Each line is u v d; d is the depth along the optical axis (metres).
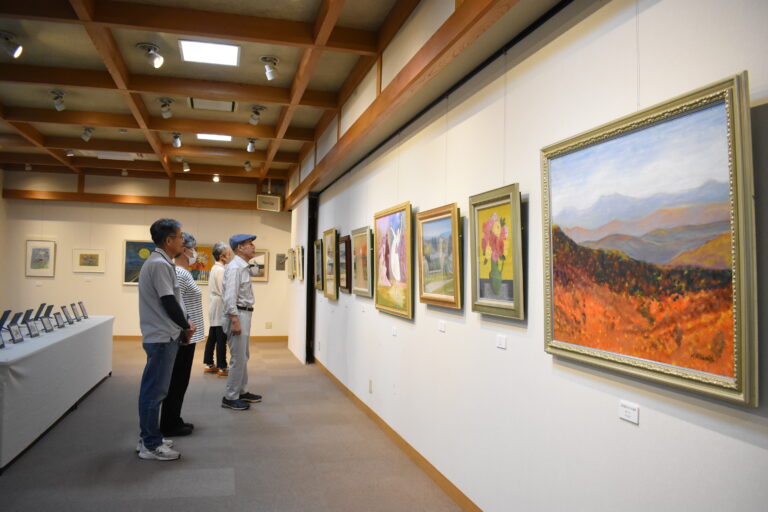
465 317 2.96
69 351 4.57
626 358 1.69
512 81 2.51
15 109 5.77
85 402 5.12
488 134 2.74
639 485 1.67
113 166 8.77
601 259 1.81
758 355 1.32
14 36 4.00
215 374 6.89
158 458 3.59
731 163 1.33
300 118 6.17
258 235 10.44
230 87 4.88
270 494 3.10
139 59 4.37
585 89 1.98
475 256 2.75
